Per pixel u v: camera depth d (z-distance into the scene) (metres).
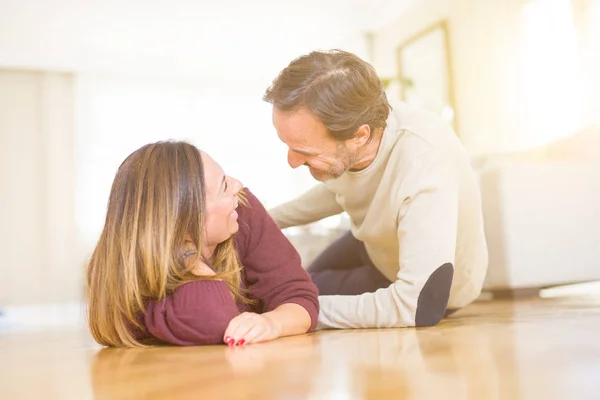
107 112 6.04
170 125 6.25
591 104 3.45
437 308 1.15
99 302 1.08
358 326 1.20
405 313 1.15
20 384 0.69
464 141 4.38
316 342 0.95
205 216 1.04
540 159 2.89
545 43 3.69
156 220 1.01
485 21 4.14
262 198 6.48
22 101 5.82
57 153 5.84
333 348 0.85
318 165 1.15
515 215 2.51
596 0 3.42
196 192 1.03
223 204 1.06
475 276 1.44
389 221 1.28
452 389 0.51
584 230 2.59
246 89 6.55
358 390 0.52
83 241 5.77
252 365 0.71
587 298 2.21
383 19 5.39
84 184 5.85
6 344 1.47
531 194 2.54
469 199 1.31
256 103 6.56
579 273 2.57
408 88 5.02
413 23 4.99
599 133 3.05
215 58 6.35
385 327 1.17
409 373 0.60
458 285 1.42
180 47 6.03
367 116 1.11
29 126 5.82
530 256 2.52
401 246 1.18
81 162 5.86
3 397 0.61
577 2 3.52
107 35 5.62
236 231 1.12
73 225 5.79
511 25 3.92
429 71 4.75
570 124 3.54
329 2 5.16
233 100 6.50
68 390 0.63
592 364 0.62
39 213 5.76
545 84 3.68
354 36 5.73
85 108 5.93
